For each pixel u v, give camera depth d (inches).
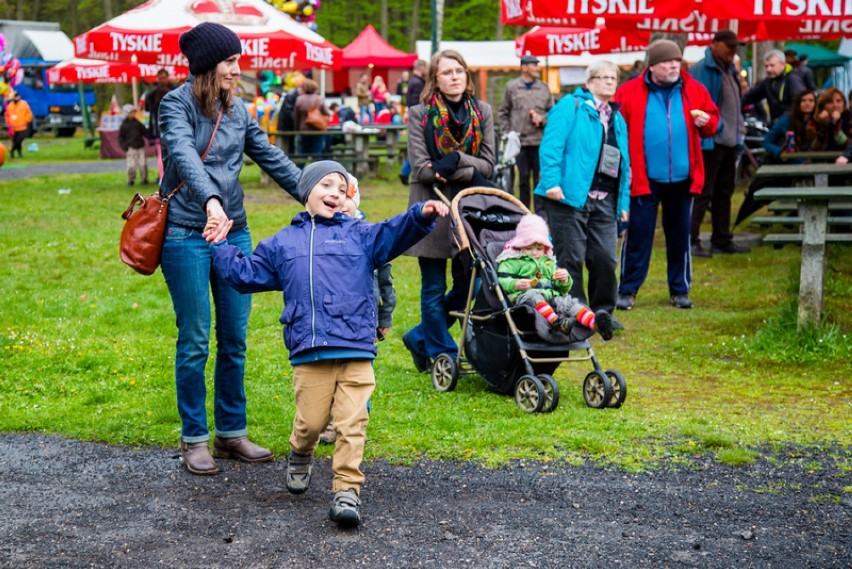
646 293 394.9
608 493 183.8
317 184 177.2
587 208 309.6
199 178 186.4
